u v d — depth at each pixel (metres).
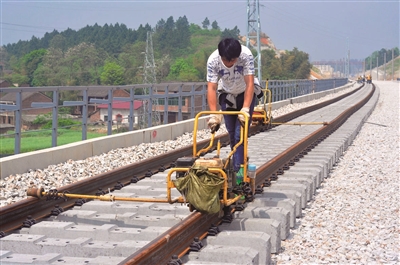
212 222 6.54
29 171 10.22
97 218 6.86
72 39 173.25
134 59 113.12
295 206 7.61
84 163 11.39
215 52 6.66
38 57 102.81
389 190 9.88
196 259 5.51
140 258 4.60
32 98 25.58
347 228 7.46
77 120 16.14
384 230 7.34
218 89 7.13
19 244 5.73
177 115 18.20
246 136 6.51
